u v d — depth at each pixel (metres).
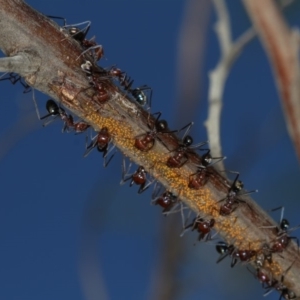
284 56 0.26
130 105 0.29
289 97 0.26
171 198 0.30
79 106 0.29
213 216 0.30
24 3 0.28
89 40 0.29
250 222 0.30
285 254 0.30
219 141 0.31
